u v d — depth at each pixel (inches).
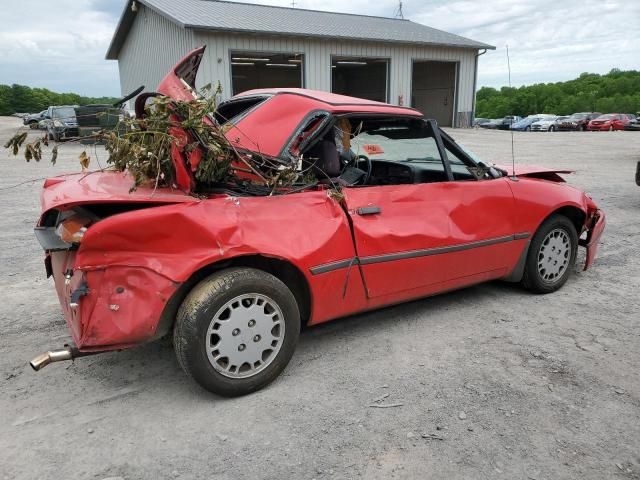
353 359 137.4
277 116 144.9
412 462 98.4
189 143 117.6
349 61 1184.8
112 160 125.6
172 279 106.1
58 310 166.9
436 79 1304.1
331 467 96.7
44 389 121.2
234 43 842.8
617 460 100.2
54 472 94.1
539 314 168.2
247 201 119.6
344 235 131.0
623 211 330.0
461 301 179.3
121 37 1182.3
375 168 162.6
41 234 114.2
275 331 121.9
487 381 127.1
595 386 125.5
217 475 94.1
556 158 662.5
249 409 114.4
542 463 98.9
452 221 153.6
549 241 181.0
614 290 190.5
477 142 940.0
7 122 1817.2
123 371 130.0
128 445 101.8
